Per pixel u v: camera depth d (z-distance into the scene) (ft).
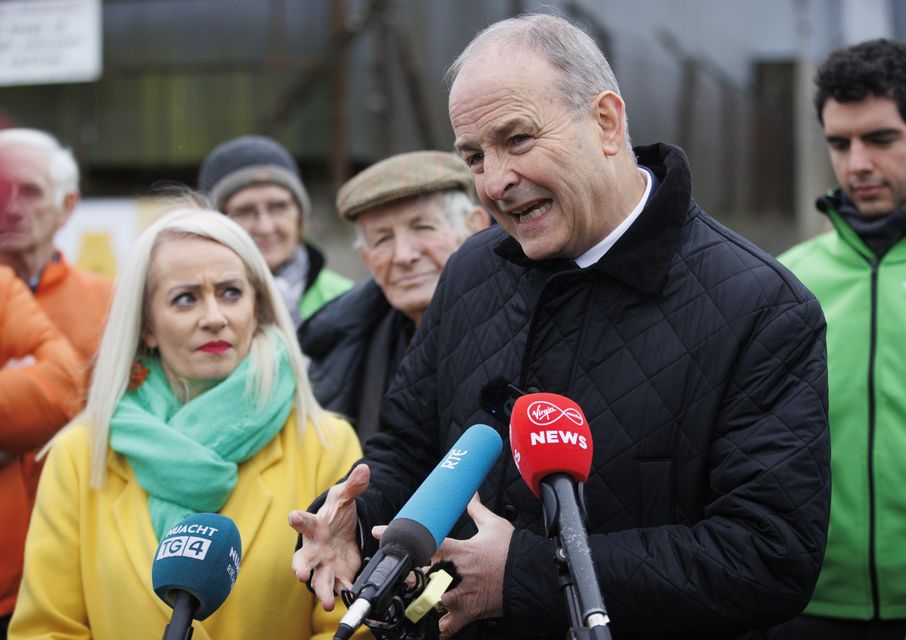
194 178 28.45
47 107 28.76
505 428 7.36
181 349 8.55
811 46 37.06
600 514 6.96
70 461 8.55
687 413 6.89
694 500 6.91
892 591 9.85
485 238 8.20
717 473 6.80
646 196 7.39
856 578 9.96
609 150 7.06
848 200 10.75
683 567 6.57
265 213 13.03
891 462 9.87
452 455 6.30
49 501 8.43
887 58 10.18
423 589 6.11
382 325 11.10
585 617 5.32
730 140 35.70
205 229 8.75
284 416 8.60
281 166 13.28
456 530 7.54
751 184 36.52
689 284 7.05
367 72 27.12
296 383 8.87
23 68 22.93
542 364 7.25
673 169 7.18
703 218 7.36
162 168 28.48
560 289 7.25
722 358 6.85
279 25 27.71
